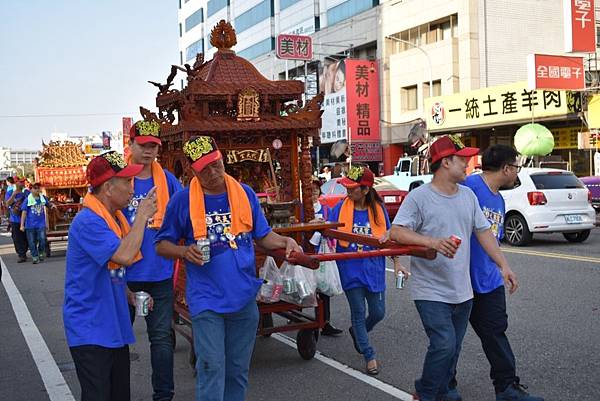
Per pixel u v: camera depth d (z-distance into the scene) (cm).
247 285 374
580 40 2034
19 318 841
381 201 575
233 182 383
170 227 382
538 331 655
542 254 1173
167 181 500
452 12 3089
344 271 548
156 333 470
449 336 411
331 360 597
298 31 4578
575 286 868
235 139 632
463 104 2623
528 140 1959
